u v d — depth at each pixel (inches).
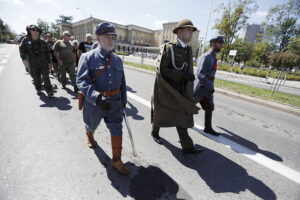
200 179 79.6
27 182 70.4
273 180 82.9
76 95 190.2
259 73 805.2
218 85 325.4
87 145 98.2
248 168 90.4
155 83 93.5
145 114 152.9
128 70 450.6
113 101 75.5
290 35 1510.8
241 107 206.4
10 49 961.5
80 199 64.4
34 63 169.5
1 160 82.0
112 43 70.1
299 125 161.3
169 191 71.3
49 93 177.2
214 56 110.6
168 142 109.8
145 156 93.4
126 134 116.3
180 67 86.0
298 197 73.7
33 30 161.3
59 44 193.9
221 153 102.6
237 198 70.6
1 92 185.9
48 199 63.6
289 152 110.0
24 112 138.3
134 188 71.4
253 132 136.7
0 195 63.7
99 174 77.4
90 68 70.0
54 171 77.3
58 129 114.3
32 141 99.0
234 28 1298.0
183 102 85.4
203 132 128.6
